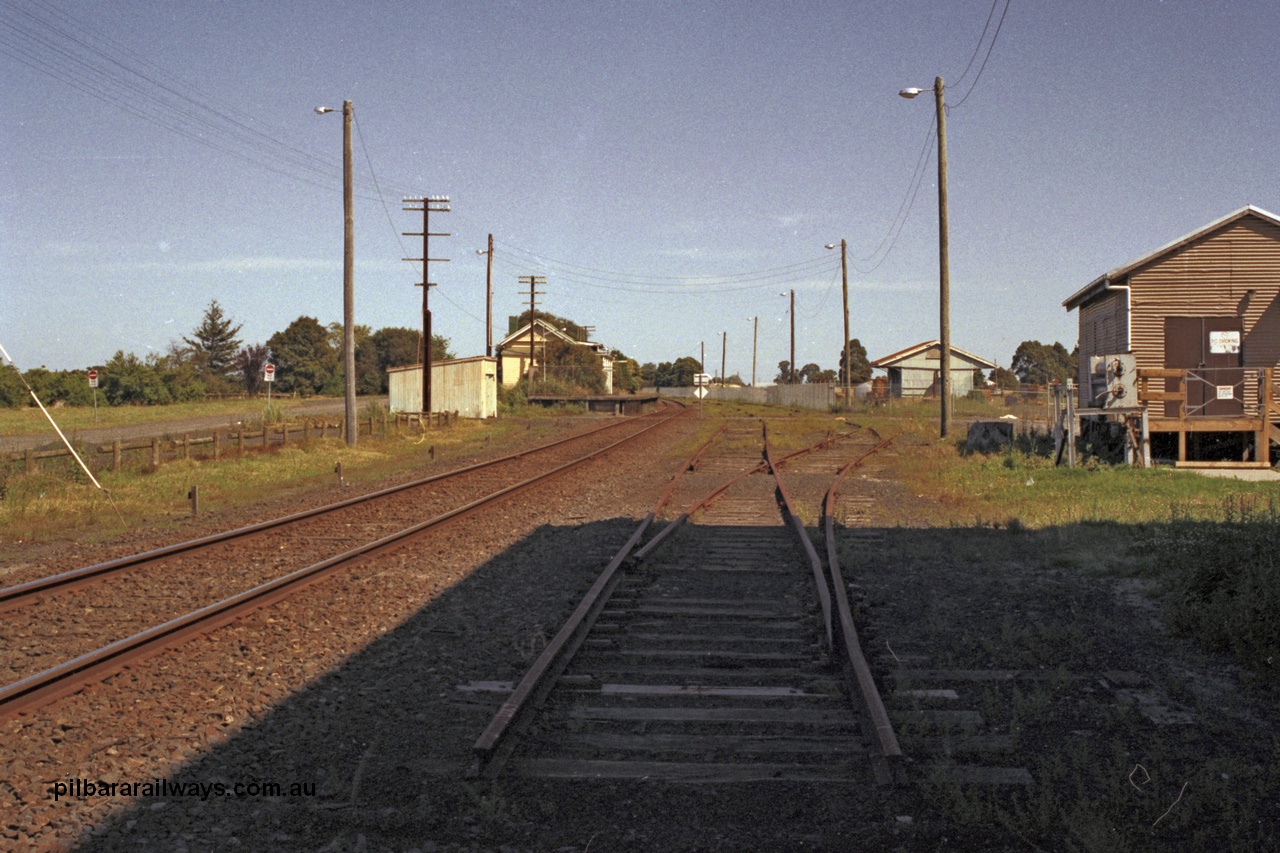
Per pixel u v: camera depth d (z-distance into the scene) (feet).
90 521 47.60
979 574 33.81
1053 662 23.50
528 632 26.32
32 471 57.00
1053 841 14.62
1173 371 67.51
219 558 36.73
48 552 39.47
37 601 29.09
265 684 21.59
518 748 18.02
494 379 162.71
